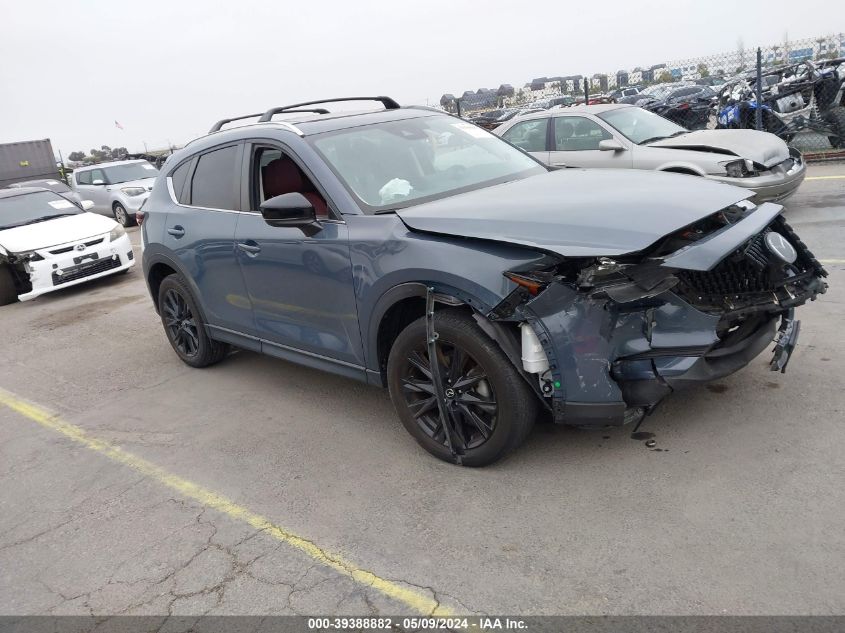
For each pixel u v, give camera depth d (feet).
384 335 11.64
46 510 11.78
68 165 120.57
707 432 10.95
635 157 25.88
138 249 42.34
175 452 13.29
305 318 13.03
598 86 89.45
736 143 24.64
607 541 8.80
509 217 10.05
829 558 7.91
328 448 12.56
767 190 23.58
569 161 27.94
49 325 25.52
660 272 9.01
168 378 17.65
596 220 9.51
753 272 10.79
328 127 13.39
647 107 60.80
